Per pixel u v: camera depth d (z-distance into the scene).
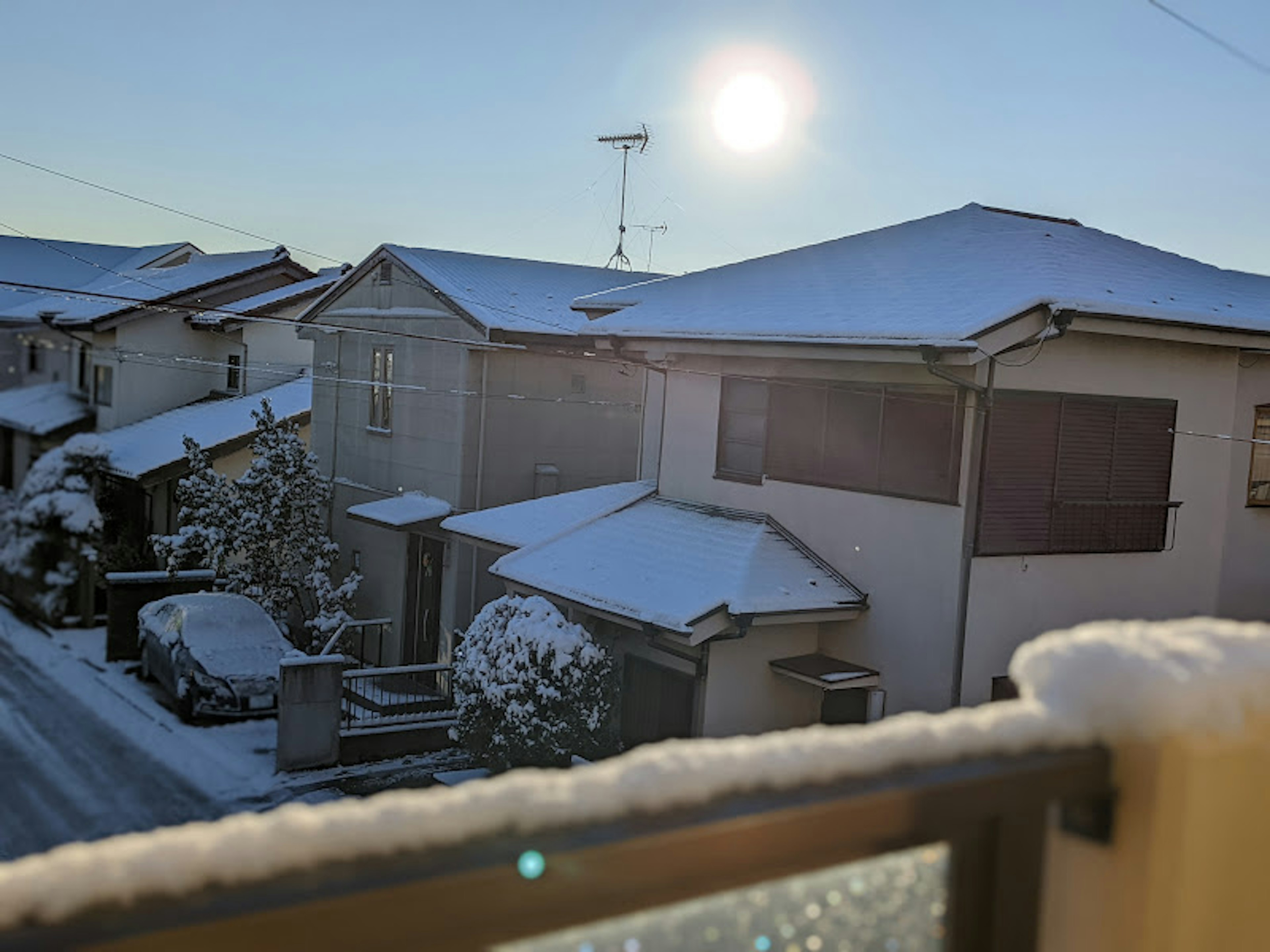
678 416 13.95
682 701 11.23
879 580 11.20
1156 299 11.35
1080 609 11.12
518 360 16.86
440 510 16.47
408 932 0.96
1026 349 10.39
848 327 11.02
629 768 1.16
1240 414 12.26
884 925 1.39
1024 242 13.11
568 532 13.42
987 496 10.38
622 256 22.61
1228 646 1.56
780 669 11.13
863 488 11.40
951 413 10.55
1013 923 1.43
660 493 14.20
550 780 1.12
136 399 17.95
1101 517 11.20
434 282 17.17
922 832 1.36
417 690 15.00
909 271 12.86
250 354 20.30
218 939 0.87
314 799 12.03
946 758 1.37
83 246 31.12
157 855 0.90
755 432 12.84
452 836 1.03
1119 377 11.16
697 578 11.33
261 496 16.55
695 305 13.98
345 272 21.45
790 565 11.63
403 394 17.94
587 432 17.48
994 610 10.55
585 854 1.05
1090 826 1.48
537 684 11.28
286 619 17.14
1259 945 1.49
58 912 0.85
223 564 16.31
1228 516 12.24
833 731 1.36
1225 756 1.46
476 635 12.16
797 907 1.32
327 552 17.23
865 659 11.27
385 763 13.25
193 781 12.23
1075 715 1.47
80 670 15.16
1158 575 11.70
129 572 15.66
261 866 0.93
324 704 12.88
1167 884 1.43
